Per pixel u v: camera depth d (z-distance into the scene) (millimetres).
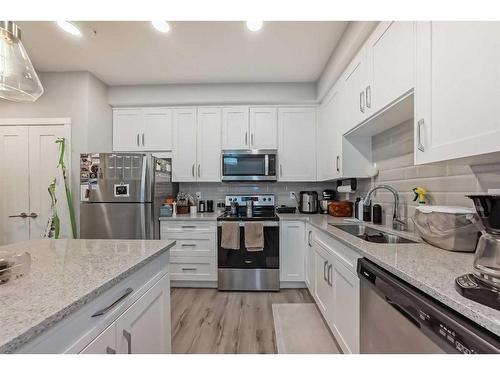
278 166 3229
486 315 581
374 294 1087
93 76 2924
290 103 3225
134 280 1036
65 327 673
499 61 741
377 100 1574
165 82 3135
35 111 2834
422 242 1378
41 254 1176
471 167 1212
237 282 2781
